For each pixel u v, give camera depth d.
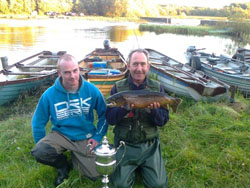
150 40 23.41
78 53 15.72
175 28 32.16
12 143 4.04
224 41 23.66
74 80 2.96
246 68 8.67
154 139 3.30
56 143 3.02
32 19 50.06
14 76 7.71
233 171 3.31
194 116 5.10
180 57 15.36
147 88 3.13
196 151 3.83
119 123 3.18
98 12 69.56
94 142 3.20
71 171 3.27
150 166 2.95
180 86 6.50
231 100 6.24
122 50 17.22
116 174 2.90
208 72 8.88
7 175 3.20
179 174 3.32
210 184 3.15
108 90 6.79
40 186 3.02
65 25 38.19
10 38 20.88
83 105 3.15
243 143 4.04
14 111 6.11
